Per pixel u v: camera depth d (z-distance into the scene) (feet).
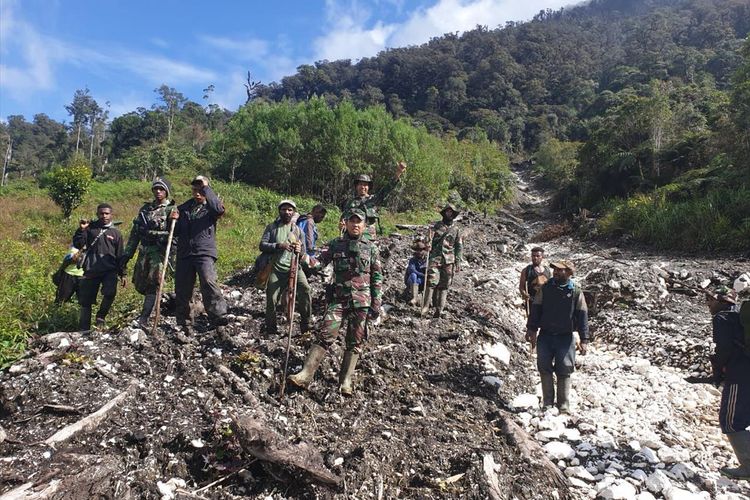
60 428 11.83
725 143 60.03
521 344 25.35
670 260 42.78
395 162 96.32
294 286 16.37
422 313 24.67
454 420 15.14
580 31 501.97
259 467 11.23
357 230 15.37
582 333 17.22
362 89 447.42
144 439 11.60
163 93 238.27
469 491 11.35
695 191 56.70
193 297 20.68
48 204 63.31
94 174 187.21
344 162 95.25
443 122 338.34
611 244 54.60
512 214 115.55
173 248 19.04
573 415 17.01
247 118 116.47
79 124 259.39
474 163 141.79
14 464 10.31
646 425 16.90
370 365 17.66
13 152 294.25
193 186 18.42
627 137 88.38
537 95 352.90
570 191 105.09
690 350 24.29
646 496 12.05
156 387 14.15
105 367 14.79
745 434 12.53
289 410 13.92
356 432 13.33
